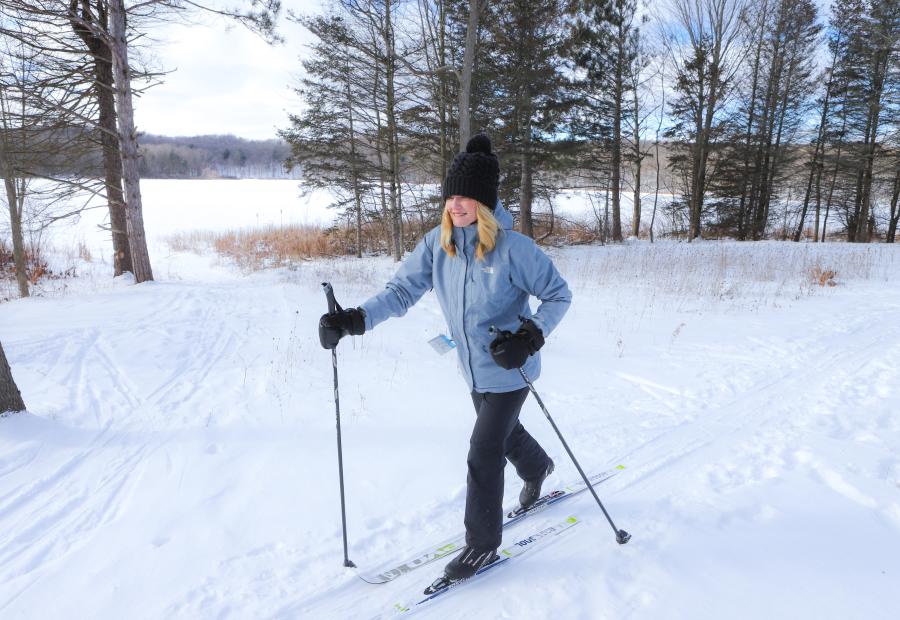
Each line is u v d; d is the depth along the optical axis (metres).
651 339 6.40
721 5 20.94
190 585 2.29
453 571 2.27
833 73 23.53
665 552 2.43
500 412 2.31
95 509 2.93
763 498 2.83
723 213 25.66
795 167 25.86
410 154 16.17
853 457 3.22
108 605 2.18
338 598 2.22
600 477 3.15
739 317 7.46
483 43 14.16
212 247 21.75
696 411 4.14
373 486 3.12
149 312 8.20
